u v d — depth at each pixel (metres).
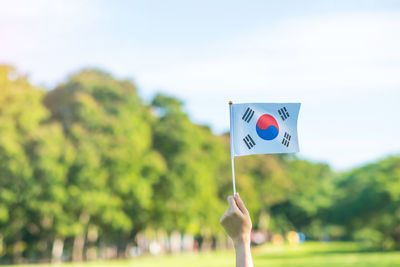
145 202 54.62
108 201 51.41
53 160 48.03
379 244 73.88
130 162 53.03
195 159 64.88
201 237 92.38
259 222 95.62
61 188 48.50
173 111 65.94
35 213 50.22
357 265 34.00
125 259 60.03
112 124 53.03
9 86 49.19
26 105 48.91
